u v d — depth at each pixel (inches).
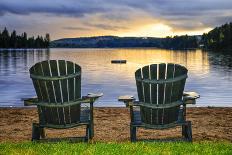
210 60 3307.1
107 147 223.3
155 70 226.7
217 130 301.6
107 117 371.6
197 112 398.0
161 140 243.0
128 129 309.6
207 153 210.2
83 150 217.0
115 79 1315.2
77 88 236.2
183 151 214.4
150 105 225.6
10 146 232.1
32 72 233.3
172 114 231.1
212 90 900.0
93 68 2119.8
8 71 1822.1
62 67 231.6
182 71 225.9
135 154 206.7
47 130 313.1
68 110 233.8
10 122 351.3
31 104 234.7
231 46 7229.3
